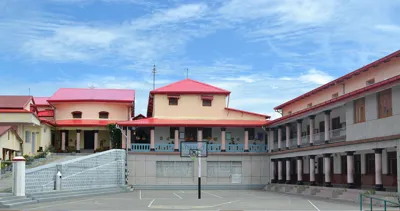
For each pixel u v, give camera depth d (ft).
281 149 162.30
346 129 115.85
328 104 122.42
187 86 188.03
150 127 175.22
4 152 146.72
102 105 202.28
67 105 201.87
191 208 92.22
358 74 128.36
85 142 202.90
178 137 174.50
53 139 197.16
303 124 161.38
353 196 108.06
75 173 127.34
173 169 169.68
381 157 104.88
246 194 138.51
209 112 184.55
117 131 184.55
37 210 86.69
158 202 106.22
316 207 93.04
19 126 166.91
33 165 149.38
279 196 128.67
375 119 103.24
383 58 113.50
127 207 93.61
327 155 129.80
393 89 96.68
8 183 118.52
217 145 173.27
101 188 139.03
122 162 159.12
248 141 178.19
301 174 150.20
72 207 92.99
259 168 173.17
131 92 213.46
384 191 102.37
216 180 170.91
